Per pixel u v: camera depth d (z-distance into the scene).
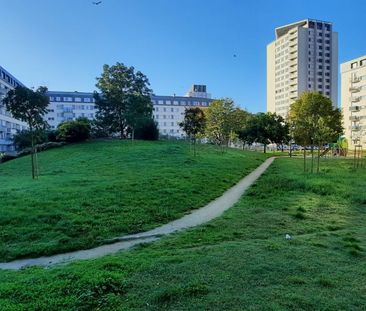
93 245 10.04
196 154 38.28
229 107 67.50
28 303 5.64
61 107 129.25
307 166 33.19
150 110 61.12
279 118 64.44
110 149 41.81
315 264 7.21
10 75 93.62
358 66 101.12
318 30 147.00
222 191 18.86
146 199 14.94
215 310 5.28
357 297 5.69
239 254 7.88
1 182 21.66
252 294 5.77
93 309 5.45
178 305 5.46
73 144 50.69
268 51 166.75
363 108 99.50
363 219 12.14
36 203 13.72
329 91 148.25
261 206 14.45
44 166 31.98
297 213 12.73
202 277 6.50
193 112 44.41
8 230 10.79
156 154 36.12
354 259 7.59
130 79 60.22
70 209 12.91
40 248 9.54
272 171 28.92
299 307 5.34
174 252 8.45
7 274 7.54
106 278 6.34
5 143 86.81
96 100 60.72
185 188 17.72
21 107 23.20
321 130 28.98
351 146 100.44
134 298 5.75
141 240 10.38
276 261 7.37
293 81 148.00
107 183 18.44
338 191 17.08
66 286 6.16
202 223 11.99
